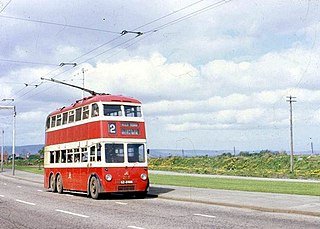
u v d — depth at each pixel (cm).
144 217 1603
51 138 3095
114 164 2353
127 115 2436
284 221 1466
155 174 5169
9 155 14188
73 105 2753
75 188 2655
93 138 2438
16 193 3000
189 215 1648
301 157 6619
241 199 2134
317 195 2277
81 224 1454
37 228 1384
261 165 6712
